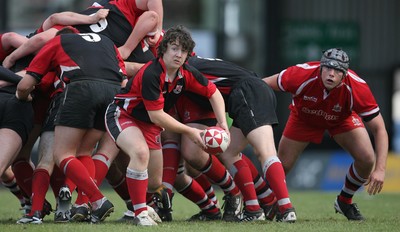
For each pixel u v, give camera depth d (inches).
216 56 3080.7
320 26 3257.9
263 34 3157.0
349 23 3302.2
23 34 2896.2
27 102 1175.0
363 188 2384.4
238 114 1181.1
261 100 1182.3
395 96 3284.9
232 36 3097.9
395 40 3326.8
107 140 1195.3
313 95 1230.3
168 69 1096.2
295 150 1325.0
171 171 1237.1
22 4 2891.2
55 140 1144.8
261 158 1159.0
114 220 1243.8
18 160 1246.3
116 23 1298.0
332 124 1264.8
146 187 1111.0
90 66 1147.3
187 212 1472.7
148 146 1131.9
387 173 2554.1
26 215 1168.8
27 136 1172.5
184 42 1082.7
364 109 1217.4
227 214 1257.4
